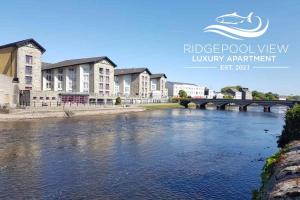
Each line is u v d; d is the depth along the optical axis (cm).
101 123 7400
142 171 2950
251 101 15588
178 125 7356
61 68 14188
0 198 2180
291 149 2323
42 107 8938
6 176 2709
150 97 19238
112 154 3706
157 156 3647
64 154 3650
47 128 6047
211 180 2672
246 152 3953
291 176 1642
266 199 1553
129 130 6119
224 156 3691
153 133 5731
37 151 3788
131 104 15500
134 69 19200
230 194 2317
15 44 10650
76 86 14088
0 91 9081
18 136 4912
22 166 3061
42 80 14250
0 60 11219
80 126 6575
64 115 9181
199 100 18112
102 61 14575
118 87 18288
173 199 2209
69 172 2870
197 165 3216
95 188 2430
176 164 3253
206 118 9825
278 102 14388
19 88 10356
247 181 2642
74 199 2191
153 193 2333
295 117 3462
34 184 2502
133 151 3922
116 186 2488
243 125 7550
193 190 2406
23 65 10912
